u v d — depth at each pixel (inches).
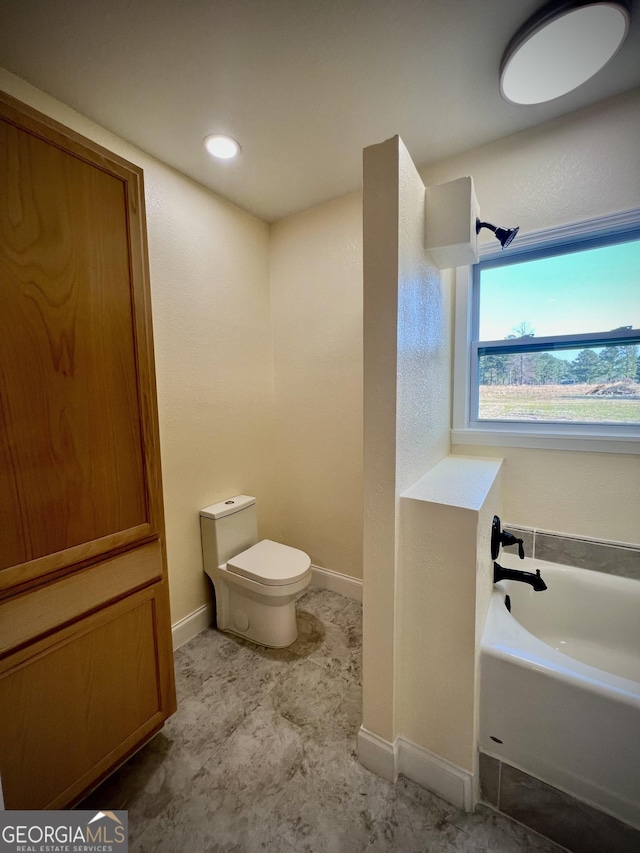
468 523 41.5
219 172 72.1
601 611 60.3
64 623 40.3
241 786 46.9
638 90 53.2
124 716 46.6
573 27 41.7
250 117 57.9
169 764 49.9
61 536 39.5
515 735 42.7
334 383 88.5
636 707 35.7
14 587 36.2
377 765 48.3
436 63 48.5
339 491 91.0
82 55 46.4
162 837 41.4
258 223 91.2
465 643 42.9
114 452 44.3
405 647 46.9
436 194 49.8
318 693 62.0
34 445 36.9
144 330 47.1
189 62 47.9
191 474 76.4
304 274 89.9
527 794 42.3
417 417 51.3
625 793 36.9
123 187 44.1
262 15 41.9
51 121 36.9
